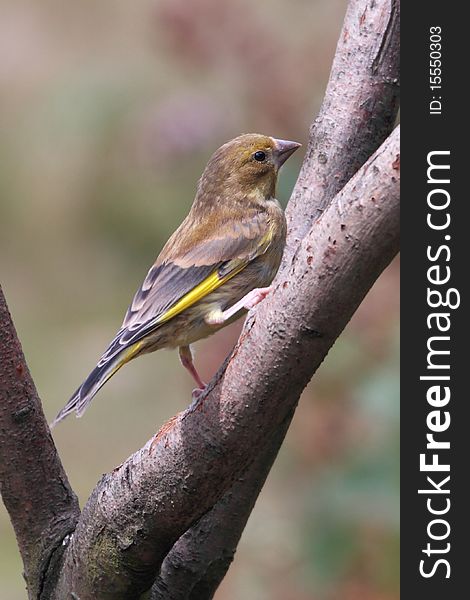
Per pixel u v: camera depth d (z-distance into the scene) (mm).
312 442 11383
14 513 7504
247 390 6527
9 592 15070
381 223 6066
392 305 11250
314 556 11227
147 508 6891
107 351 8883
